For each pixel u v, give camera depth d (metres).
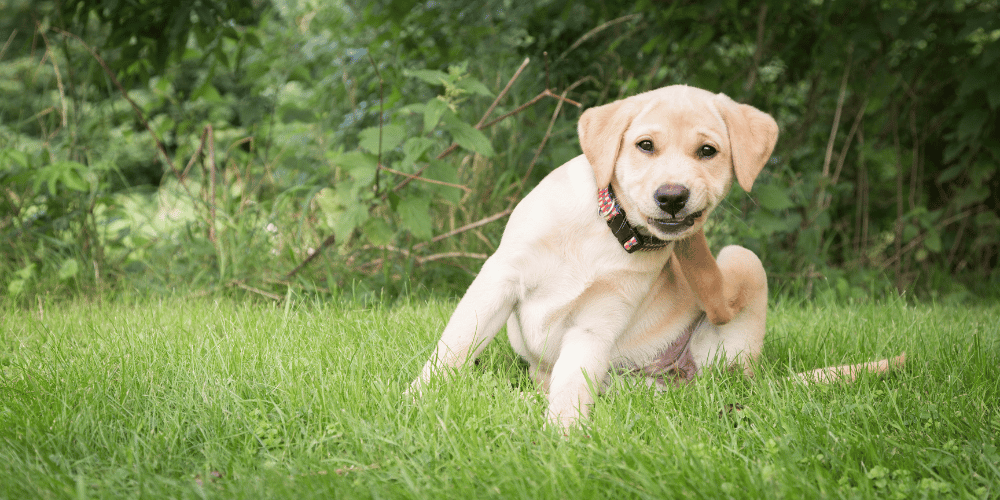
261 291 4.54
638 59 6.51
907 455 2.04
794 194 5.90
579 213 2.62
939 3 5.66
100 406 2.29
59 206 5.03
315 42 6.45
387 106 4.86
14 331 3.38
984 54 5.26
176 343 2.93
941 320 4.18
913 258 6.56
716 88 6.18
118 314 3.74
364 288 4.50
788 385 2.67
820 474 1.86
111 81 5.68
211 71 5.39
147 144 10.86
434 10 5.67
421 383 2.46
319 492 1.79
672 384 2.79
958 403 2.45
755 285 3.12
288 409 2.28
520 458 1.98
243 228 4.95
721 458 1.99
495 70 5.77
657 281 3.01
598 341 2.70
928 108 6.48
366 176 4.17
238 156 5.77
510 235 2.68
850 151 6.73
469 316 2.57
